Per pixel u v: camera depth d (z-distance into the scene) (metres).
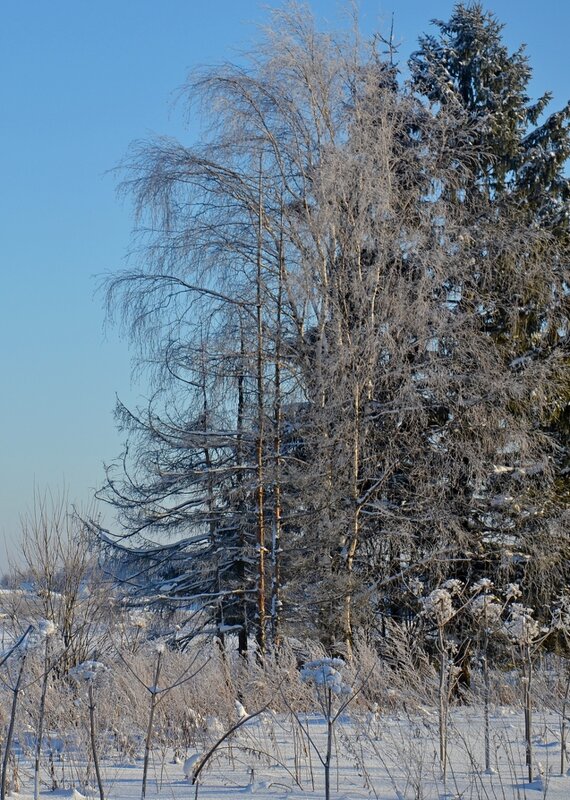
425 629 15.02
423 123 17.62
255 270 16.83
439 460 16.03
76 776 7.25
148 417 17.48
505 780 6.96
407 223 16.58
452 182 17.12
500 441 16.06
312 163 16.62
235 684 10.04
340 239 16.25
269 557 15.95
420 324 15.62
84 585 12.50
